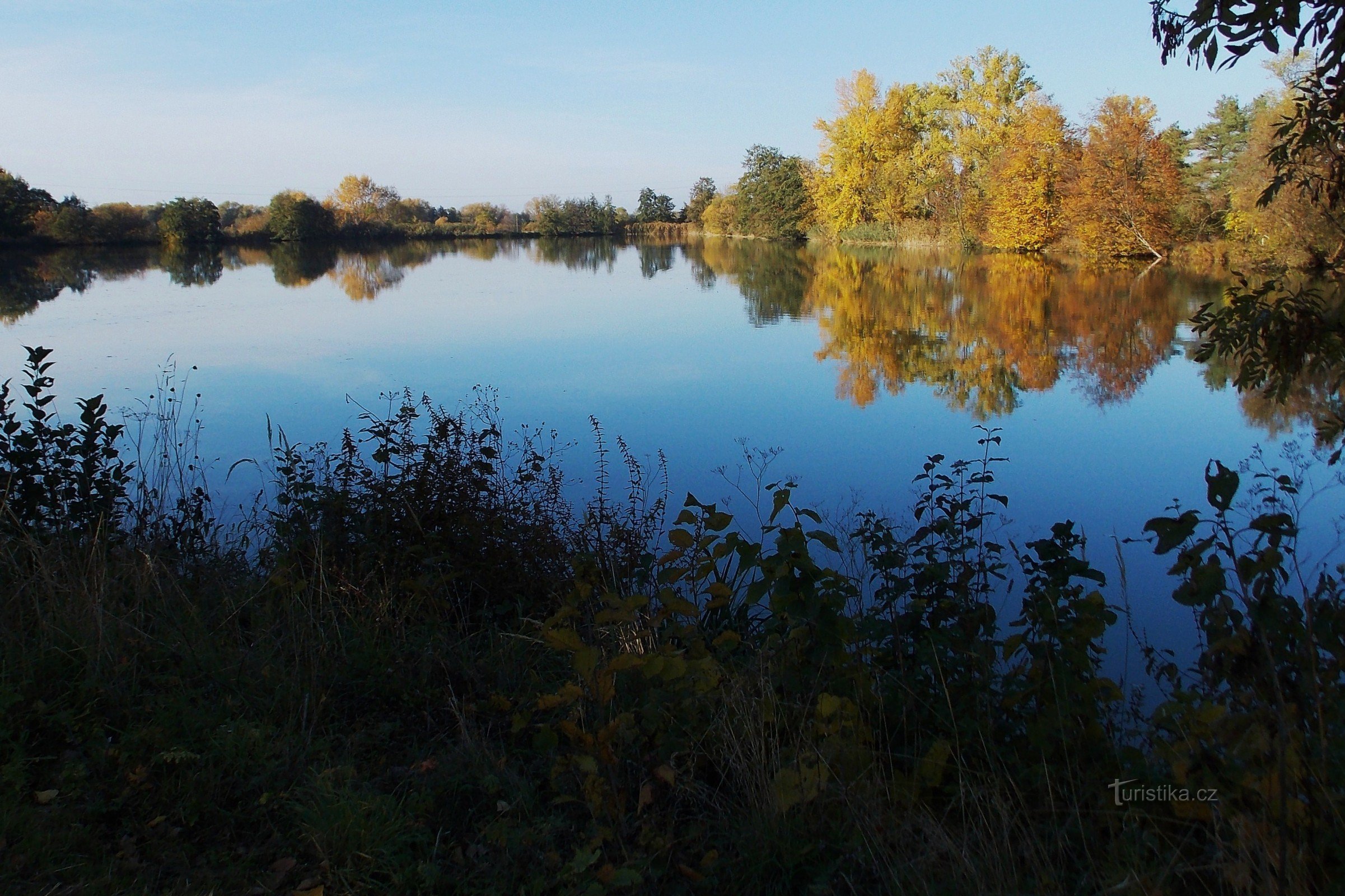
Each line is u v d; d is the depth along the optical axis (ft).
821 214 184.55
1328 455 25.43
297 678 10.96
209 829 8.54
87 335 54.49
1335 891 6.68
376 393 37.37
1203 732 7.80
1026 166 125.59
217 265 129.90
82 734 9.59
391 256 160.35
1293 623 7.54
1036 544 10.05
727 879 7.94
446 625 13.05
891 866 7.72
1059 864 7.84
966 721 9.29
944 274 104.78
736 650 12.31
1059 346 54.24
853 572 13.21
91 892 7.43
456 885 7.99
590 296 85.40
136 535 14.97
